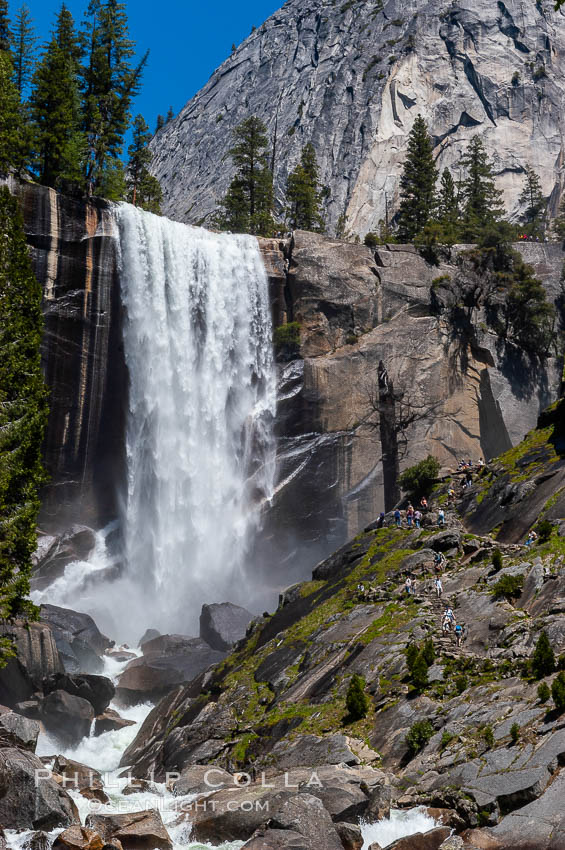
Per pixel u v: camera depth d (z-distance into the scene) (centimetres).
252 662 4534
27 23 8831
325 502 8100
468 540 4684
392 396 7231
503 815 2570
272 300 8494
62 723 4722
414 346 8544
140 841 2648
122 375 7556
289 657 4331
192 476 7900
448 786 2772
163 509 7712
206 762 3753
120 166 8575
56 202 7138
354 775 2953
